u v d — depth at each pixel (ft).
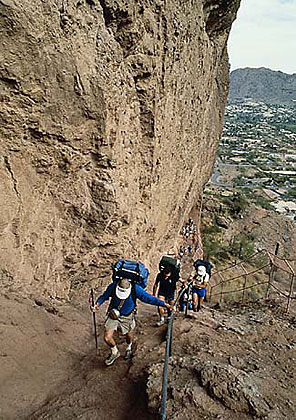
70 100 19.45
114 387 14.21
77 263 24.68
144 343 17.62
